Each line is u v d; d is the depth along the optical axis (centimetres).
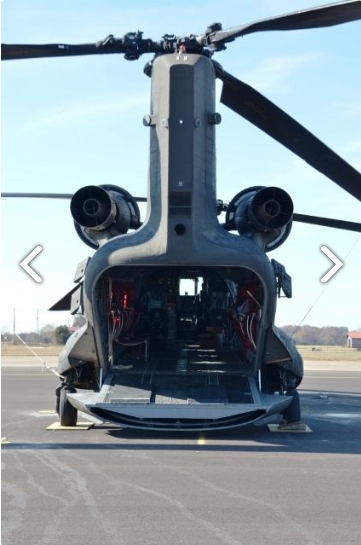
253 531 614
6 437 1127
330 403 1814
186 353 1386
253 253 1114
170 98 1109
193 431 1181
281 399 1155
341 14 890
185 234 1091
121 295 1282
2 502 704
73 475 827
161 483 789
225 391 1164
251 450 1012
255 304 1220
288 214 1151
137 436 1139
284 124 1103
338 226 1342
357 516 662
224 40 1060
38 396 1917
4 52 1017
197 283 1471
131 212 1231
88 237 1215
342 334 11212
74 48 1040
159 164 1116
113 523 635
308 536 601
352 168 1102
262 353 1207
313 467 886
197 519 649
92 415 1126
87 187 1136
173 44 1127
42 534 603
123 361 1311
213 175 1155
